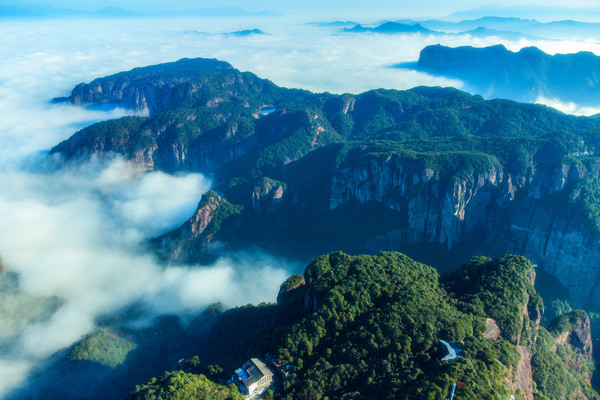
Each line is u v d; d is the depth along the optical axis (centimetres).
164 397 10194
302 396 10838
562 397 12900
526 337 13188
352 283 13812
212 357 15350
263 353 12719
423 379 10081
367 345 11488
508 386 10575
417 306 12450
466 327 11769
